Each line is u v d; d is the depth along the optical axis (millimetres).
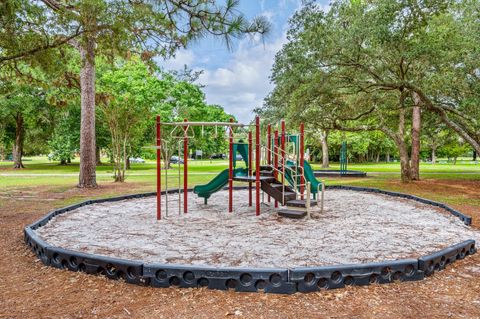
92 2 6547
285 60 12297
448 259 4410
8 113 27422
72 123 28172
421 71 12641
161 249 5039
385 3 10422
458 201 10367
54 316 3059
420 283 3812
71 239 5652
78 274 4086
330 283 3619
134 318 3010
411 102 15805
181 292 3557
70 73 14617
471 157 83625
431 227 6555
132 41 7945
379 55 11758
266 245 5238
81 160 13867
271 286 3521
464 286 3740
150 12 7070
